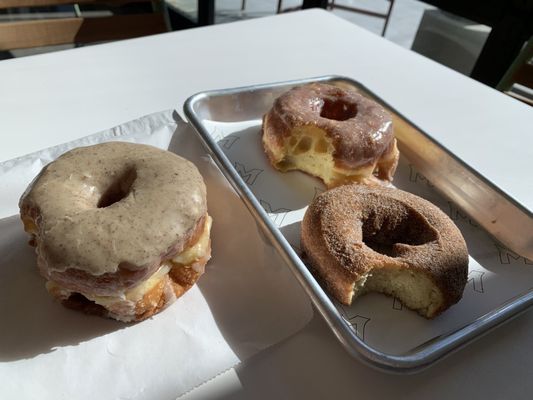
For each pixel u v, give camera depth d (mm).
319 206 213
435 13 633
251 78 312
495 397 157
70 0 333
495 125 304
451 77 348
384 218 217
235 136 274
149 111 268
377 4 845
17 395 142
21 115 248
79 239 155
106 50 314
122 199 175
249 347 161
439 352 154
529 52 352
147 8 639
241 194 203
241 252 193
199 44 339
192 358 156
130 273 157
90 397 144
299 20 393
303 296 176
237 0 775
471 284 205
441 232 207
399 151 281
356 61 351
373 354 150
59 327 162
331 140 245
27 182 199
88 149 193
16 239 183
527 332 179
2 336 157
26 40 329
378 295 199
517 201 224
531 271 214
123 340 160
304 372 158
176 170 186
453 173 252
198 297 177
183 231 168
